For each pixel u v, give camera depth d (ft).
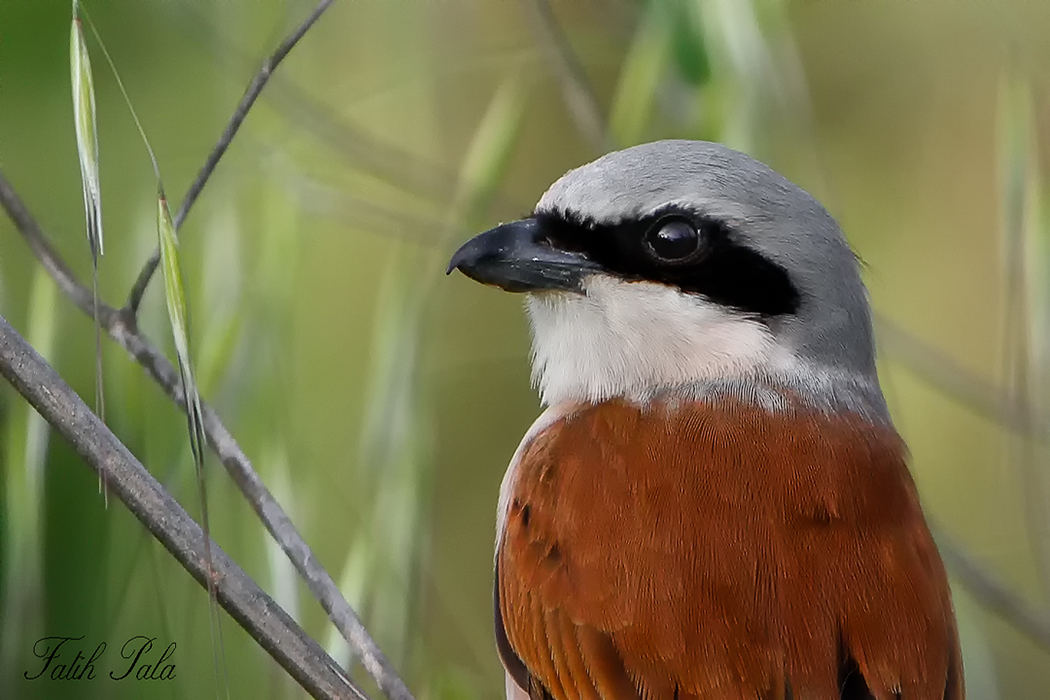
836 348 4.74
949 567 4.84
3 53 4.93
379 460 4.84
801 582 4.67
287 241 4.85
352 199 4.85
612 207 4.75
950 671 4.70
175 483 4.81
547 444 4.73
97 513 4.83
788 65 4.85
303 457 4.84
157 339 4.83
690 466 4.70
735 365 4.74
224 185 4.85
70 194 4.91
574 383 4.76
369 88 4.90
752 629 4.67
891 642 4.67
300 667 4.68
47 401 4.68
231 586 4.68
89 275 4.84
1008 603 4.84
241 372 4.83
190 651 4.82
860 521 4.69
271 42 4.86
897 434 4.74
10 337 4.69
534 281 4.75
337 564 4.84
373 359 4.85
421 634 4.83
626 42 4.90
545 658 4.71
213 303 4.83
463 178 4.86
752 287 4.74
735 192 4.74
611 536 4.69
